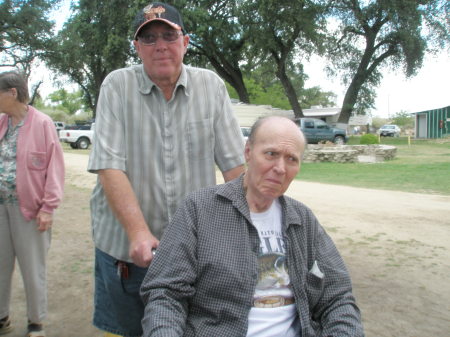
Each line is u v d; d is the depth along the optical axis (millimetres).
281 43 30750
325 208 7883
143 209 2053
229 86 45438
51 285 4023
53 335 3115
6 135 2752
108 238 2088
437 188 10750
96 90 44125
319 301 1772
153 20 1870
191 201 1739
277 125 1700
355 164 17672
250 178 1740
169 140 2041
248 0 28125
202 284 1639
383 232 6176
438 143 32625
